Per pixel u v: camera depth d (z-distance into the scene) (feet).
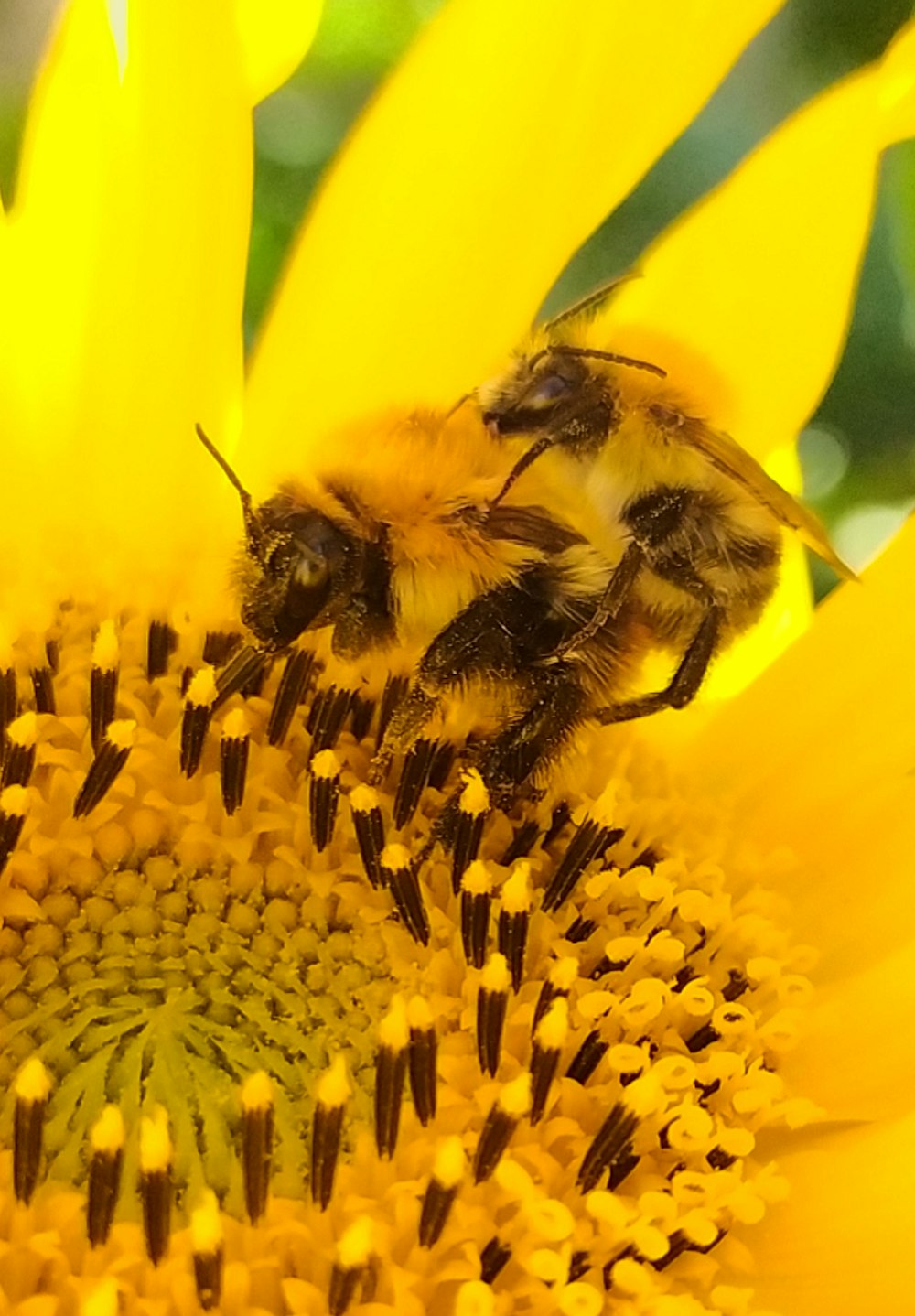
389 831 0.32
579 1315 0.28
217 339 0.33
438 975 0.31
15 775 0.31
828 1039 0.32
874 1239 0.30
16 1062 0.30
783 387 0.34
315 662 0.32
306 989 0.31
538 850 0.32
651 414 0.30
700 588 0.31
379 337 0.33
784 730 0.34
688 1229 0.29
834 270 0.34
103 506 0.33
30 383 0.33
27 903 0.31
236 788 0.31
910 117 0.33
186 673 0.32
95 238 0.32
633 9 0.32
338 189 0.33
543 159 0.33
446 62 0.32
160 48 0.32
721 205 0.34
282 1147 0.29
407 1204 0.29
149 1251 0.28
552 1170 0.29
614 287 0.32
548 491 0.31
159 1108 0.28
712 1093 0.31
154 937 0.31
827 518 0.40
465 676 0.30
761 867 0.33
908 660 0.34
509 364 0.30
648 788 0.33
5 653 0.31
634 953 0.31
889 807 0.34
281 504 0.30
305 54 0.33
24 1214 0.28
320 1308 0.28
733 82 0.40
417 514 0.30
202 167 0.32
